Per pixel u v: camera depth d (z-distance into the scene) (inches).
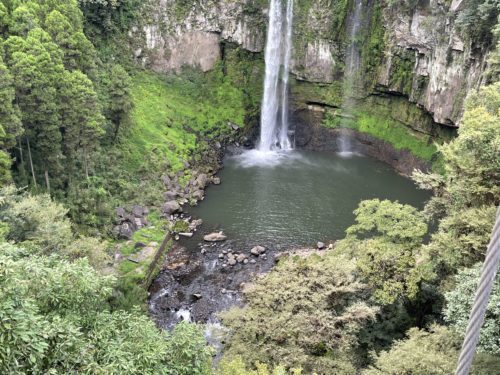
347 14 2329.0
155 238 1622.8
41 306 519.5
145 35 2330.2
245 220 1800.0
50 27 1534.2
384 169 2268.7
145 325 580.7
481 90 1141.1
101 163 1760.6
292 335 823.7
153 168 1988.2
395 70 2236.7
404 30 2129.7
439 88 1995.6
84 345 485.7
